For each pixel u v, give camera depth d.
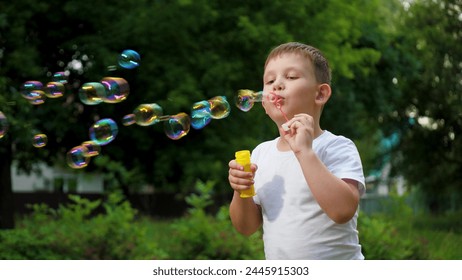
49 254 6.23
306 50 2.81
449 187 23.22
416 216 21.30
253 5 11.98
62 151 13.05
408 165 23.36
